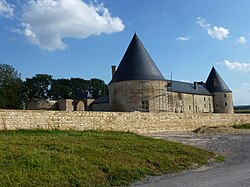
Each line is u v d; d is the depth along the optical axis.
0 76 59.84
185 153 11.44
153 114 22.97
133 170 8.57
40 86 82.06
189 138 18.55
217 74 62.09
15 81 61.81
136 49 34.84
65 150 9.85
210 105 59.22
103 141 12.70
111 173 8.12
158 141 14.38
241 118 33.62
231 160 10.91
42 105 57.94
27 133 14.68
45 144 10.54
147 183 7.50
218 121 30.17
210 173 8.48
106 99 59.25
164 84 35.25
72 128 17.66
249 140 17.52
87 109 61.31
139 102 33.31
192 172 8.85
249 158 11.21
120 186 7.33
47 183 7.05
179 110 49.84
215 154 12.20
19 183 6.79
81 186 7.18
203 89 58.78
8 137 11.99
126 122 20.80
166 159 10.12
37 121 16.16
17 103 60.41
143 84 33.53
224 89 60.75
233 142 16.38
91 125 18.66
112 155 9.86
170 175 8.50
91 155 9.52
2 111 14.83
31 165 7.80
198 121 27.44
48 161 8.19
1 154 8.31
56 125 16.94
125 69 34.53
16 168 7.49
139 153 10.61
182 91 51.72
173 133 22.73
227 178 7.64
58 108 58.47
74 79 88.88
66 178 7.41
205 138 18.67
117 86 34.75
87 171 8.02
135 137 15.88
